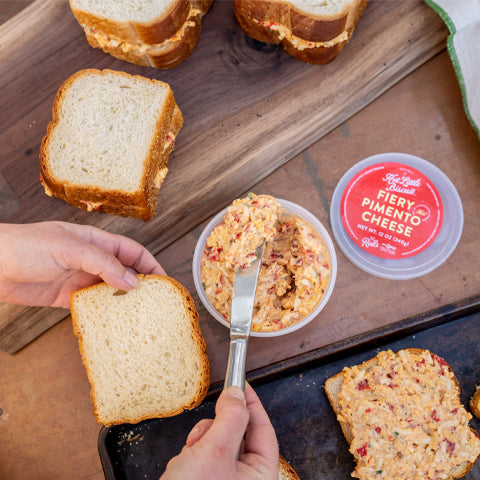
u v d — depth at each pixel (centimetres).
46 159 54
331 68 57
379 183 57
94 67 58
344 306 55
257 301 52
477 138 57
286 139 57
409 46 57
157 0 53
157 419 54
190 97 58
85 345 52
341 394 52
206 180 57
